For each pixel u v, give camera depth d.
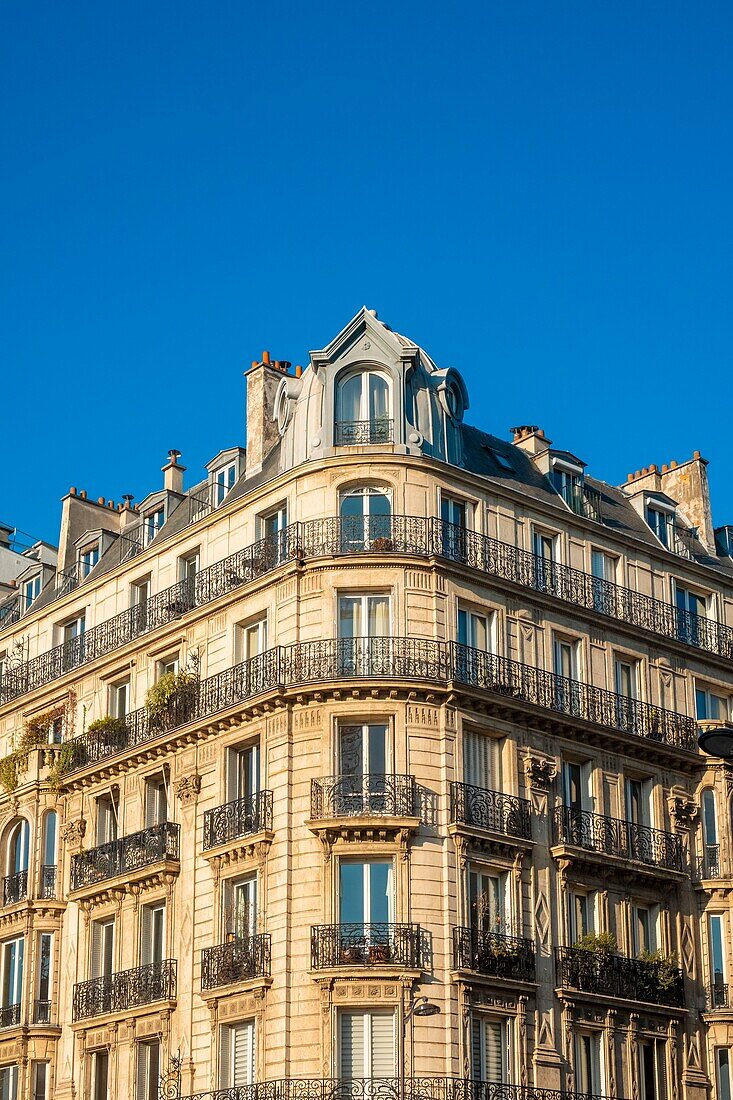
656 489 65.12
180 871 52.22
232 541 54.41
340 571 50.38
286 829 48.47
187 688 53.75
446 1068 45.62
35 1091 55.16
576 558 55.66
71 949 56.34
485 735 50.53
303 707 49.44
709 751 26.09
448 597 50.72
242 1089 46.84
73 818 58.09
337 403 52.28
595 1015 50.06
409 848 47.38
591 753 53.28
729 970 54.31
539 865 50.28
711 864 55.72
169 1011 50.66
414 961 46.16
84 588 61.09
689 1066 52.69
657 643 57.09
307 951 47.03
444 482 51.97
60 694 60.81
